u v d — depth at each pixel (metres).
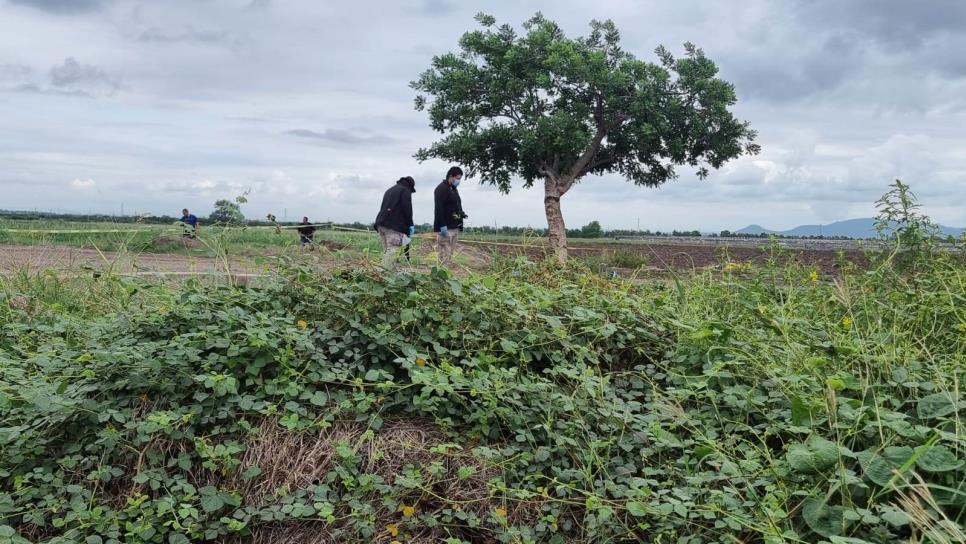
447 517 3.46
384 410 4.03
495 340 4.56
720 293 6.32
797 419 3.44
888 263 6.08
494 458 3.70
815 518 2.89
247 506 3.48
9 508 3.24
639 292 6.90
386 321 4.43
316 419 3.88
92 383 3.91
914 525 2.73
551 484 3.60
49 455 3.64
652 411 4.05
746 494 3.29
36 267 6.51
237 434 3.77
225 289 4.91
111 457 3.61
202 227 5.67
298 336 4.07
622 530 3.31
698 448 3.42
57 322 5.09
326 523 3.43
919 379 3.99
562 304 5.19
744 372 4.39
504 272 6.49
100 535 3.26
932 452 2.92
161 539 3.27
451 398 4.03
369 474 3.62
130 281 5.19
